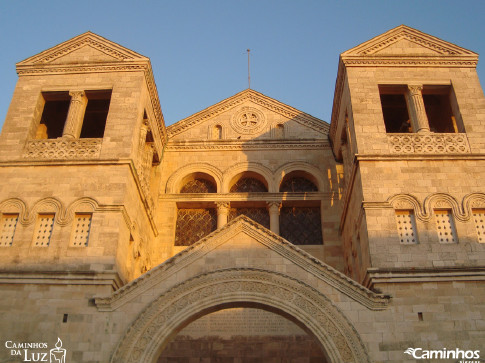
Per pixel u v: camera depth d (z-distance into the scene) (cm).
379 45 3042
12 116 2875
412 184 2550
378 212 2469
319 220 3262
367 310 2186
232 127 3597
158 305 2203
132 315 2198
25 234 2488
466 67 2953
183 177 3369
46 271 2331
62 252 2416
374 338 2136
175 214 3247
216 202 3247
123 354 2114
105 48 3103
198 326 2753
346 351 2103
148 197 3020
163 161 3416
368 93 2853
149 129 3098
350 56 2977
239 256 2297
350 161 2966
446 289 2261
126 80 2964
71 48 3122
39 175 2645
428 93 2994
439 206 2500
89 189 2588
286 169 3362
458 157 2620
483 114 2778
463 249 2381
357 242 2659
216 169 3372
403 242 2433
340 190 3269
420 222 2456
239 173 3362
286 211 3300
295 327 2738
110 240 2434
